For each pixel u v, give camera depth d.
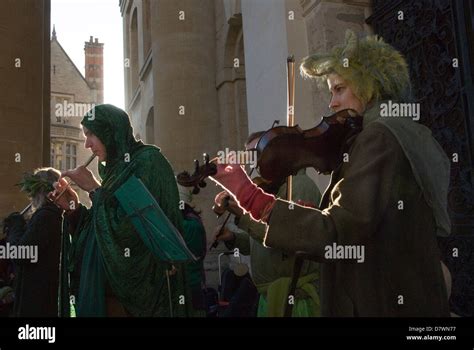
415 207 1.10
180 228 2.08
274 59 4.63
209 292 4.02
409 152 1.08
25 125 4.54
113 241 1.87
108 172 2.04
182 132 9.38
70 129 37.66
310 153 1.29
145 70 16.03
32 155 4.57
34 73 4.73
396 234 1.08
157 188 2.00
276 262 1.95
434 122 3.55
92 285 1.93
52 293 2.62
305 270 1.93
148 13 16.91
